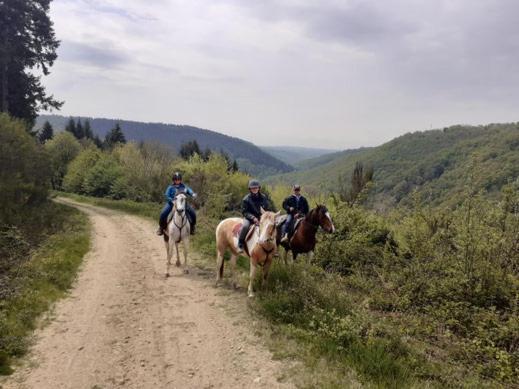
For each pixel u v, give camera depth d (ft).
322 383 16.74
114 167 145.89
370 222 40.68
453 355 20.45
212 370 18.30
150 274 34.45
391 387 16.20
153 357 19.43
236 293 28.94
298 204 36.83
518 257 26.81
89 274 33.78
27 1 105.70
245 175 101.40
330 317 21.71
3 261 33.83
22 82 105.29
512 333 20.85
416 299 28.02
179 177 36.76
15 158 61.21
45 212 61.82
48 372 17.70
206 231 52.44
